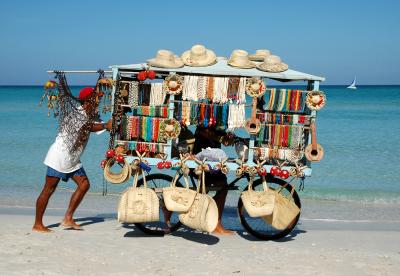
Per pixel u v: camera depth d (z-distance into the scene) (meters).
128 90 6.59
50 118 33.19
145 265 5.46
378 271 5.53
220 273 5.27
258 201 6.41
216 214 6.30
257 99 6.86
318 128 27.00
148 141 6.66
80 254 5.76
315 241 7.07
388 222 8.84
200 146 6.98
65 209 9.21
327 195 11.36
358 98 78.00
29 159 15.98
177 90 6.44
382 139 21.84
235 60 6.80
